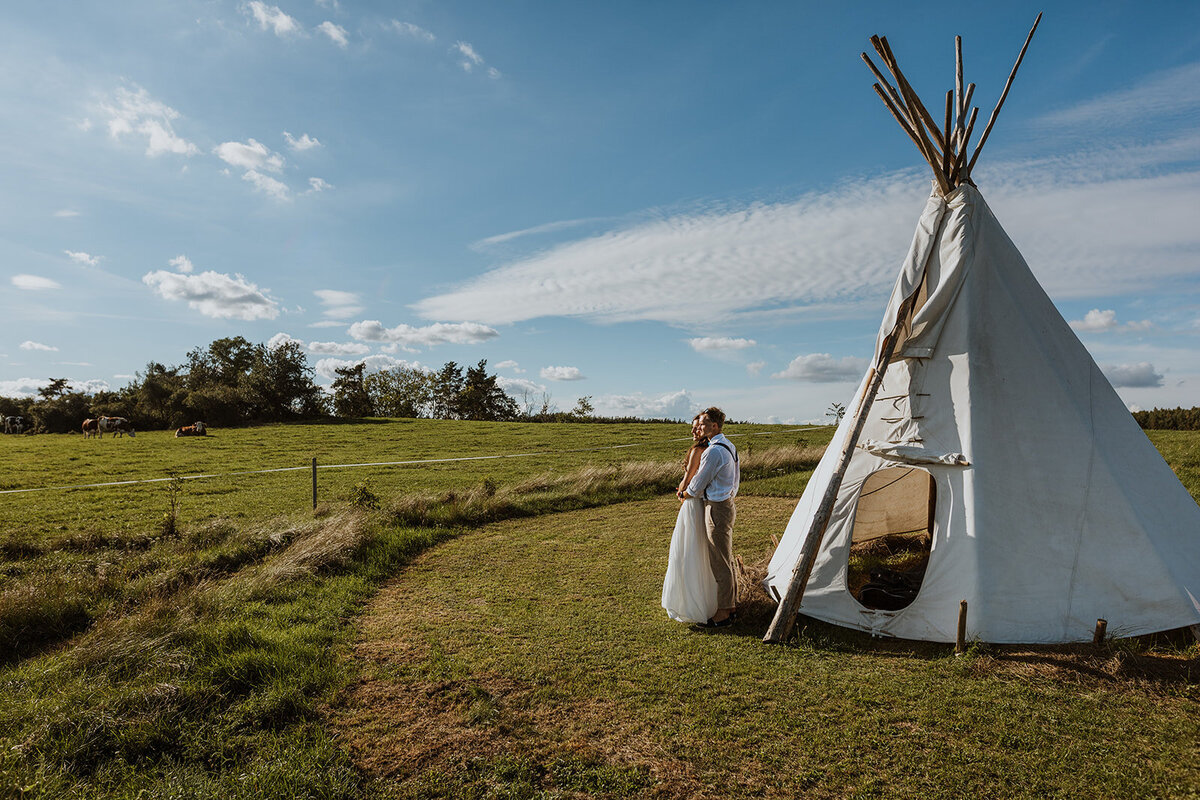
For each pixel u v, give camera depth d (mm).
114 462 24641
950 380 5586
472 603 6480
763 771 3354
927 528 8844
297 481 18312
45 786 3191
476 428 40125
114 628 5043
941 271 5785
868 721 3811
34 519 12797
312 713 4055
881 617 5238
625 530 10055
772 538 8508
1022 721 3736
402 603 6547
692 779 3293
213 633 4988
